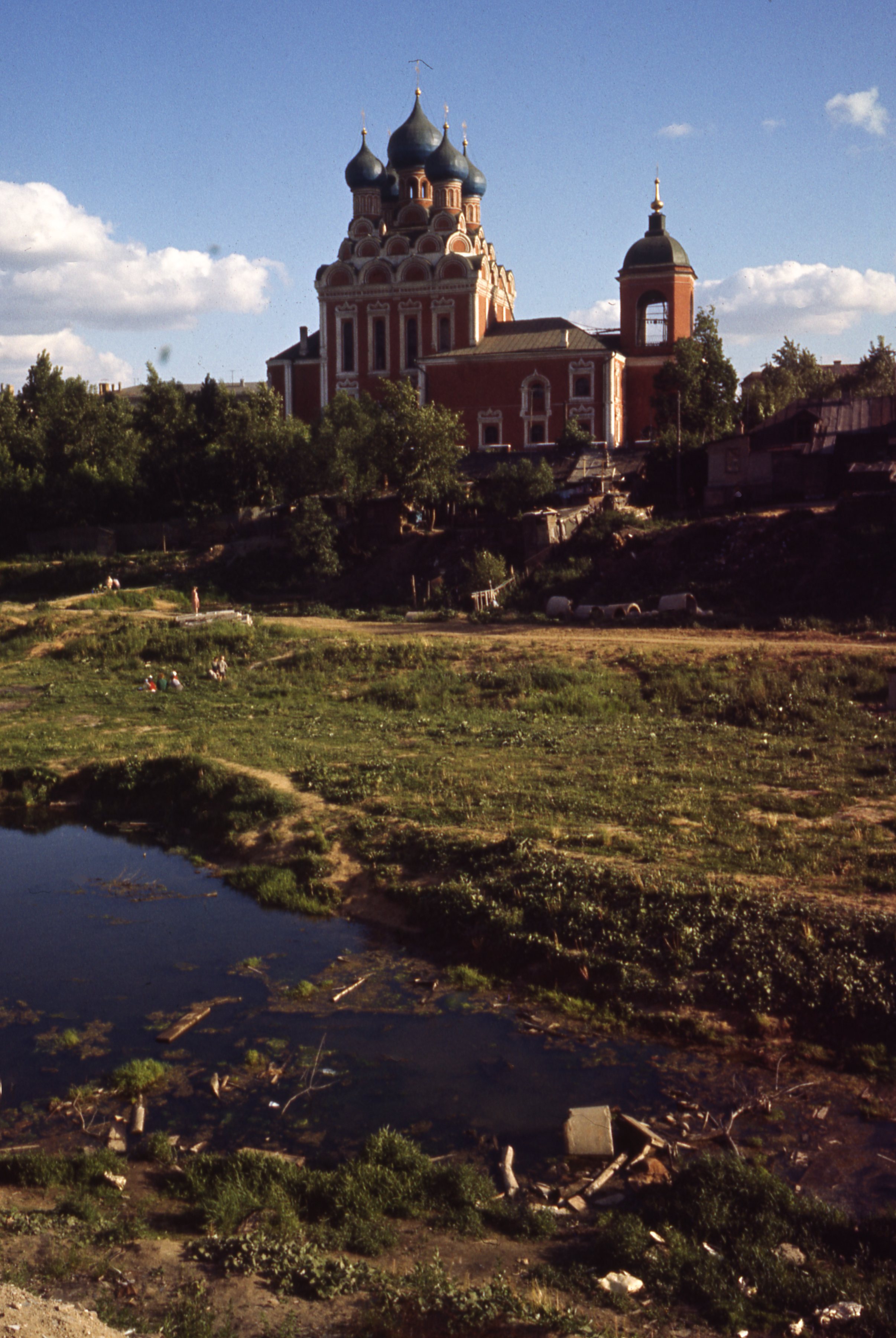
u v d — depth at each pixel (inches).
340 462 2251.5
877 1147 394.0
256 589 2213.3
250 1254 317.1
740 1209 350.6
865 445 1920.5
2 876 759.7
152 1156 404.5
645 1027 496.1
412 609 1916.8
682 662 1229.7
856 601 1464.1
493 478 2223.2
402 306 3004.4
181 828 860.0
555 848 643.5
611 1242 330.3
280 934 637.3
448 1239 345.4
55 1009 540.4
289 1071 470.6
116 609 1926.7
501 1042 492.7
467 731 1021.8
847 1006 476.7
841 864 591.2
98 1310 279.9
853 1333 290.2
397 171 3282.5
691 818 690.2
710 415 2586.1
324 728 1076.5
